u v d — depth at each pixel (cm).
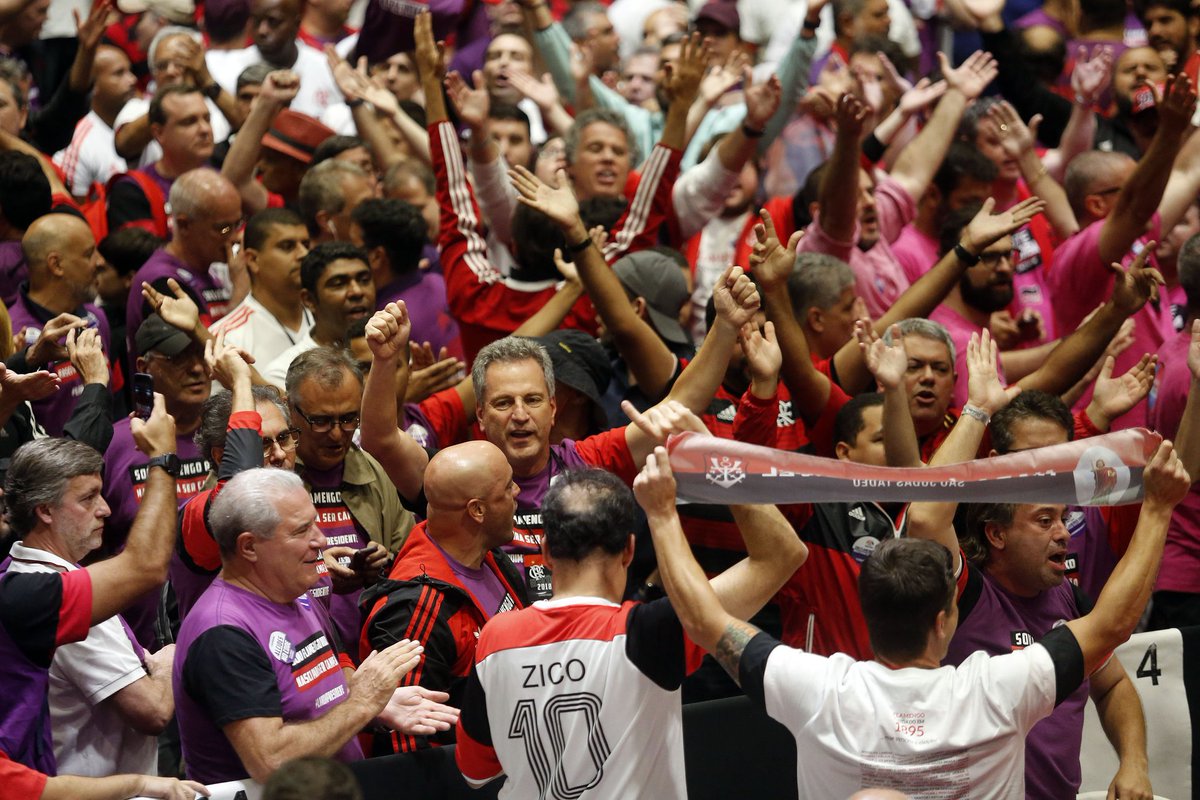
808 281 2020
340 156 2572
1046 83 3103
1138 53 2909
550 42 3134
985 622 1423
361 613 1434
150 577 1296
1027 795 1409
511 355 1564
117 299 2373
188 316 1788
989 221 1980
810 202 2448
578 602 1188
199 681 1222
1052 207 2544
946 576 1115
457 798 1334
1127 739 1466
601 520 1195
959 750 1080
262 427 1498
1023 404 1596
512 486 1424
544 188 1820
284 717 1248
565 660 1166
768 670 1111
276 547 1257
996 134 2628
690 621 1129
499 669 1180
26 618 1247
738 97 3178
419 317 2266
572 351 1781
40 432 1822
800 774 1128
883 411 1502
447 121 2262
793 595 1585
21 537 1330
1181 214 2459
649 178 2208
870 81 2845
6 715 1240
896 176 2606
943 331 1798
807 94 2895
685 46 2208
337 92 3253
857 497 1131
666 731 1170
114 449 1750
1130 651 1592
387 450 1522
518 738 1177
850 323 2038
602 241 2159
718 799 1426
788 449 1914
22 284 2078
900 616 1107
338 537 1585
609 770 1158
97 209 2600
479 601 1425
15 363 1830
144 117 2816
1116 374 2270
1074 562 1706
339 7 3331
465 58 3391
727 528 1648
